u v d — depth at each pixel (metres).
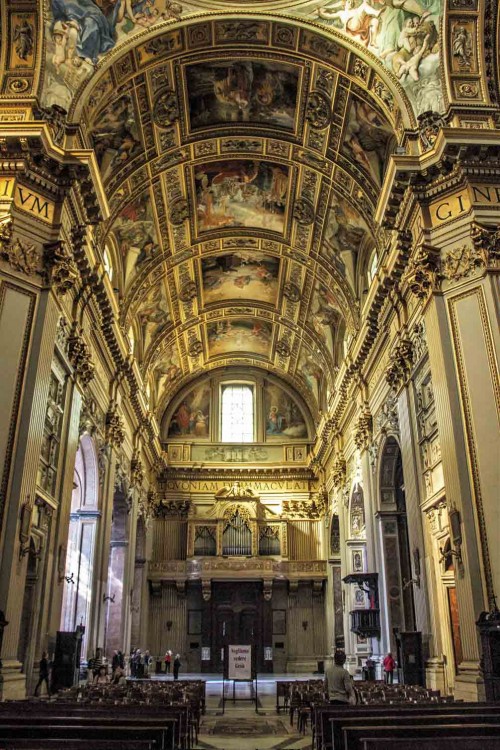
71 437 16.47
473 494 12.22
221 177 22.75
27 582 13.91
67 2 15.08
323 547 34.59
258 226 25.50
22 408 12.83
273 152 21.39
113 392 22.56
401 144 15.65
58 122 15.16
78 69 15.67
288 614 33.69
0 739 4.81
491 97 14.95
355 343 23.39
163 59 17.23
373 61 16.11
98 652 19.03
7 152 13.77
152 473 34.38
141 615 30.83
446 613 14.48
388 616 19.50
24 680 11.72
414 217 14.96
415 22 15.57
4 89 14.60
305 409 37.50
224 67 18.22
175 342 32.41
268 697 21.05
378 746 4.83
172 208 23.20
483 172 13.95
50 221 14.37
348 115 18.48
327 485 33.59
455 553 12.23
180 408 37.72
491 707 7.51
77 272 15.11
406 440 16.83
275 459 36.81
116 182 19.92
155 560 34.72
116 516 25.78
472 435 12.56
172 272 26.69
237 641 32.94
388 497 20.84
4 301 13.19
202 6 16.30
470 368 12.95
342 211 22.06
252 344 35.44
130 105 17.97
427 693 12.30
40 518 14.44
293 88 18.80
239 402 38.00
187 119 19.83
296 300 29.22
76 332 16.70
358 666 25.20
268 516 35.56
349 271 23.78
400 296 17.14
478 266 13.49
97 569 19.69
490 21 15.01
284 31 16.91
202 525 35.00
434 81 15.47
